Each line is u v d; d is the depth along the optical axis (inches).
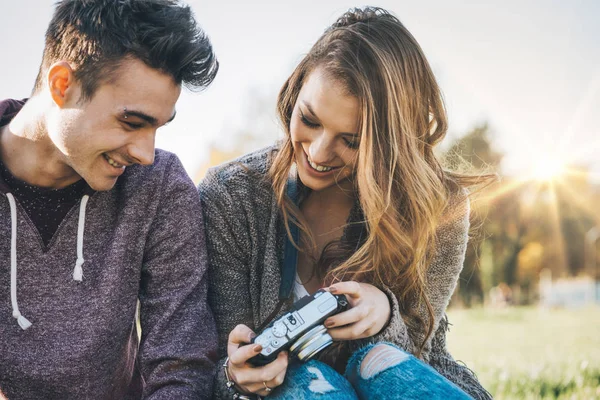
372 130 89.8
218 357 94.6
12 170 83.4
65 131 78.8
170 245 92.7
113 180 83.1
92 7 77.8
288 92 97.3
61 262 84.6
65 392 84.4
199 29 82.5
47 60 80.6
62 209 85.2
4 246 82.7
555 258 1675.7
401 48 93.2
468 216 103.6
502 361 234.4
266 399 80.3
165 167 94.3
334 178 94.8
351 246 98.7
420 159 94.7
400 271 96.3
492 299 1119.0
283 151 97.8
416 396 75.0
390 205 93.8
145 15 78.1
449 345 331.6
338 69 88.1
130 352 93.9
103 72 77.0
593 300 1539.1
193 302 92.3
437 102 98.3
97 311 85.3
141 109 78.1
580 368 197.2
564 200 1708.9
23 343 82.5
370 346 84.0
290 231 97.3
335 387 76.9
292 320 79.0
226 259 99.2
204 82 84.0
